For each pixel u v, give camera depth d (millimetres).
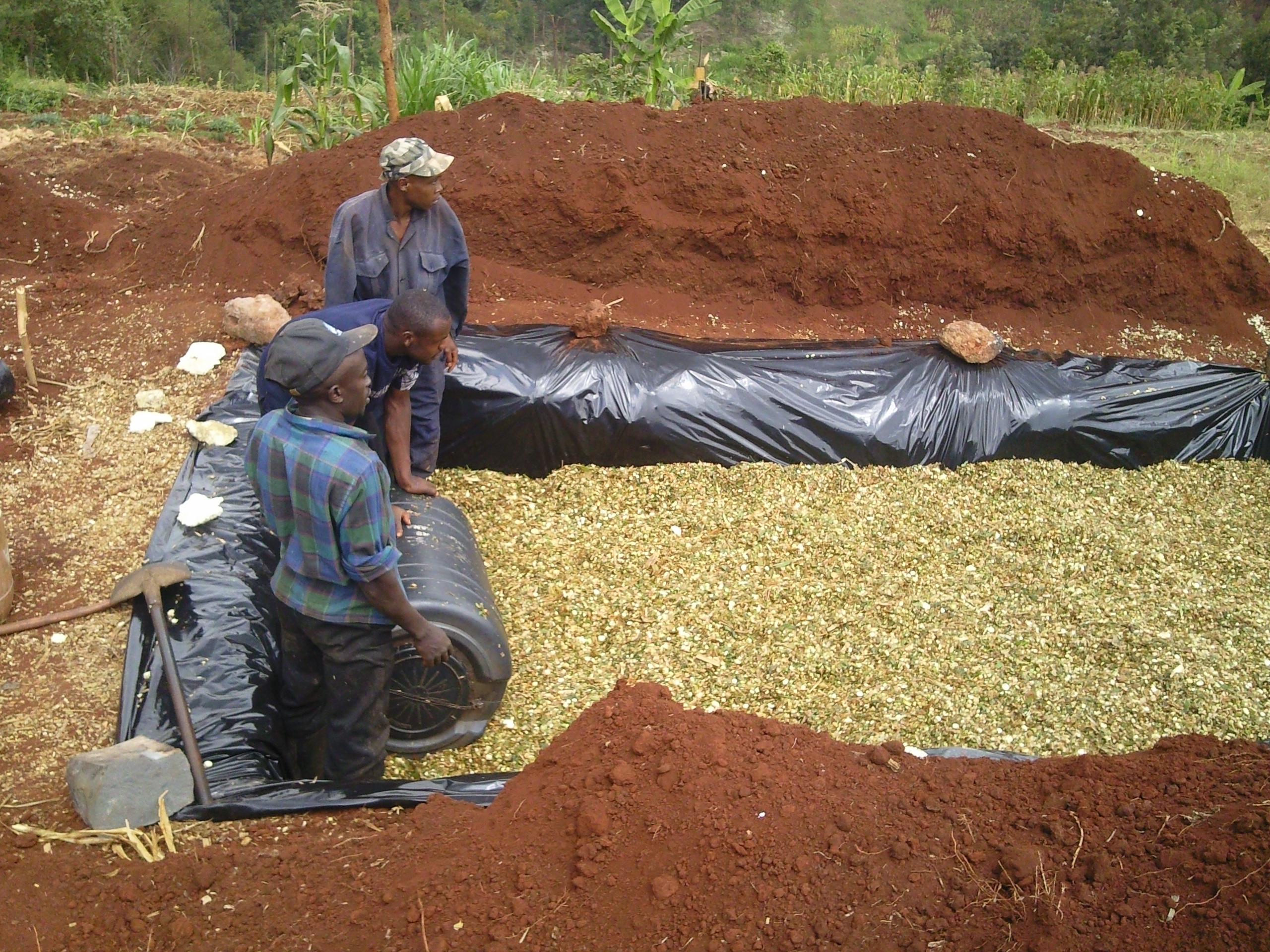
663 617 4691
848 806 2752
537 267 6863
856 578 5020
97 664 3656
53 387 5523
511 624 4594
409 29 31906
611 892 2582
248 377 5512
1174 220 7203
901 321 6910
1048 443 6020
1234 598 5051
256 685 3600
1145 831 2613
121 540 4328
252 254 6773
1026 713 4246
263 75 30781
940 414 5902
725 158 6953
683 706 4188
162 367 5723
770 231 6867
